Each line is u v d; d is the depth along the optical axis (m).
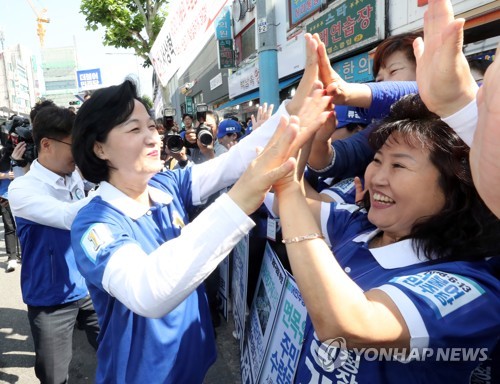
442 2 0.65
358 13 4.68
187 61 2.71
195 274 0.81
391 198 0.88
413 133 0.81
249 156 1.24
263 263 1.66
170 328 1.08
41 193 1.81
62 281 1.81
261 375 1.45
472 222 0.80
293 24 6.31
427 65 0.68
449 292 0.72
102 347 1.13
